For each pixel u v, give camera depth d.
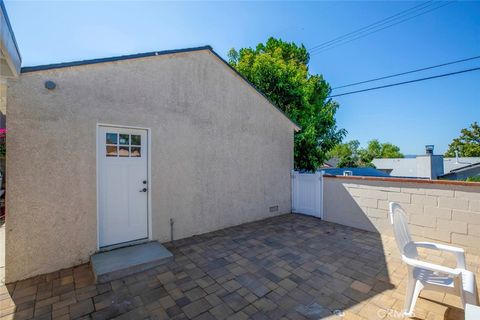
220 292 2.74
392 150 39.88
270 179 6.58
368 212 5.25
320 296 2.65
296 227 5.52
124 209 3.97
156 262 3.41
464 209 3.96
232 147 5.61
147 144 4.22
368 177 5.25
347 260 3.65
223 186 5.40
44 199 3.19
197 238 4.69
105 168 3.78
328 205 6.09
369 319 2.24
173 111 4.52
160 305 2.47
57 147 3.28
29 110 3.08
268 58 10.28
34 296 2.64
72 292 2.72
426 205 4.38
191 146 4.80
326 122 10.76
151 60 4.23
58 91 3.29
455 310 2.34
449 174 18.39
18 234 3.01
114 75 3.79
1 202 6.52
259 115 6.30
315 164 9.91
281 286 2.88
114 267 3.12
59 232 3.30
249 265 3.47
